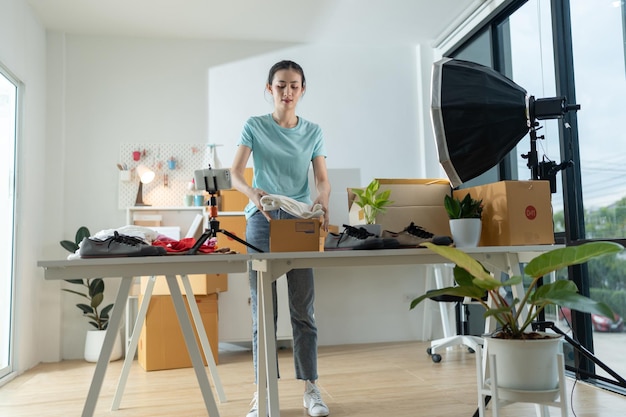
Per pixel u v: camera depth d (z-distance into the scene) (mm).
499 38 4293
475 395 2879
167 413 2678
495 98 1963
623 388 2928
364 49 5180
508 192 2133
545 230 2156
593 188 3211
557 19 3424
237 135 4926
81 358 4535
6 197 3789
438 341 3887
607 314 1277
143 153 4777
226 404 2812
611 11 3047
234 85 4965
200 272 1729
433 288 4898
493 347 1560
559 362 1495
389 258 1905
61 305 4516
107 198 4707
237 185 2352
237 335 4383
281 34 4887
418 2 4324
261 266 1877
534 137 2605
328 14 4512
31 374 3854
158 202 4754
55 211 4555
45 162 4570
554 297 1410
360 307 4922
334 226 4547
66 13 4363
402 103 5191
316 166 2592
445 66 2014
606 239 2977
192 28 4711
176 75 4895
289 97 2447
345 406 2711
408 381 3260
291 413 2604
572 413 2539
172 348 3848
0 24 3523
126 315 4266
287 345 4695
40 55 4469
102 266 1665
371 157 5090
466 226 2074
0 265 3645
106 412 2725
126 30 4719
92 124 4738
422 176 5152
